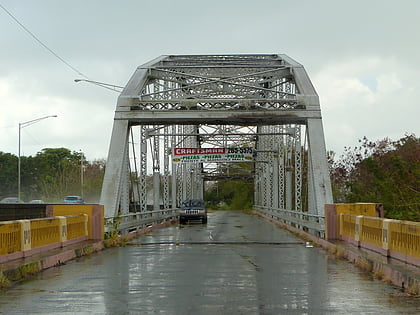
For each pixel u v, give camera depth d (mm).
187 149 38312
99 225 20906
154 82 32656
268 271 13188
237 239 24328
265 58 36812
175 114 26531
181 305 8891
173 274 12648
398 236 13336
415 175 23312
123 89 27984
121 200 26875
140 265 14508
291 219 31391
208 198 118500
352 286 10836
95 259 16109
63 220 17859
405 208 23266
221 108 26859
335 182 38531
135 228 29516
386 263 12516
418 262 11766
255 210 71812
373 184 27562
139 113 26500
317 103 26500
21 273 12148
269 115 26469
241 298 9500
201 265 14453
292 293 10000
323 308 8633
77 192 77250
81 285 11023
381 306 8805
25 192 83375
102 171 85812
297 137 32906
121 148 26109
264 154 56250
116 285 11008
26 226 14445
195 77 30766
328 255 17266
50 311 8469
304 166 56031
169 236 26516
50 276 12375
